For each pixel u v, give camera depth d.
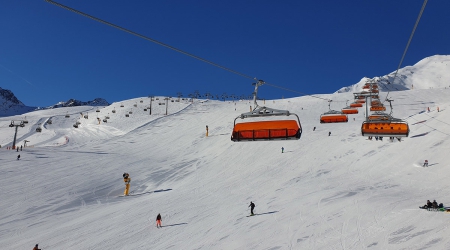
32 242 23.17
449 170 31.06
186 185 39.59
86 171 47.50
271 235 19.30
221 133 70.62
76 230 25.17
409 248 14.91
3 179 41.00
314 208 23.69
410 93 99.94
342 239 17.08
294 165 42.22
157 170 49.41
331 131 58.44
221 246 18.73
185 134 76.12
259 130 13.65
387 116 20.72
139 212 29.00
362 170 36.50
